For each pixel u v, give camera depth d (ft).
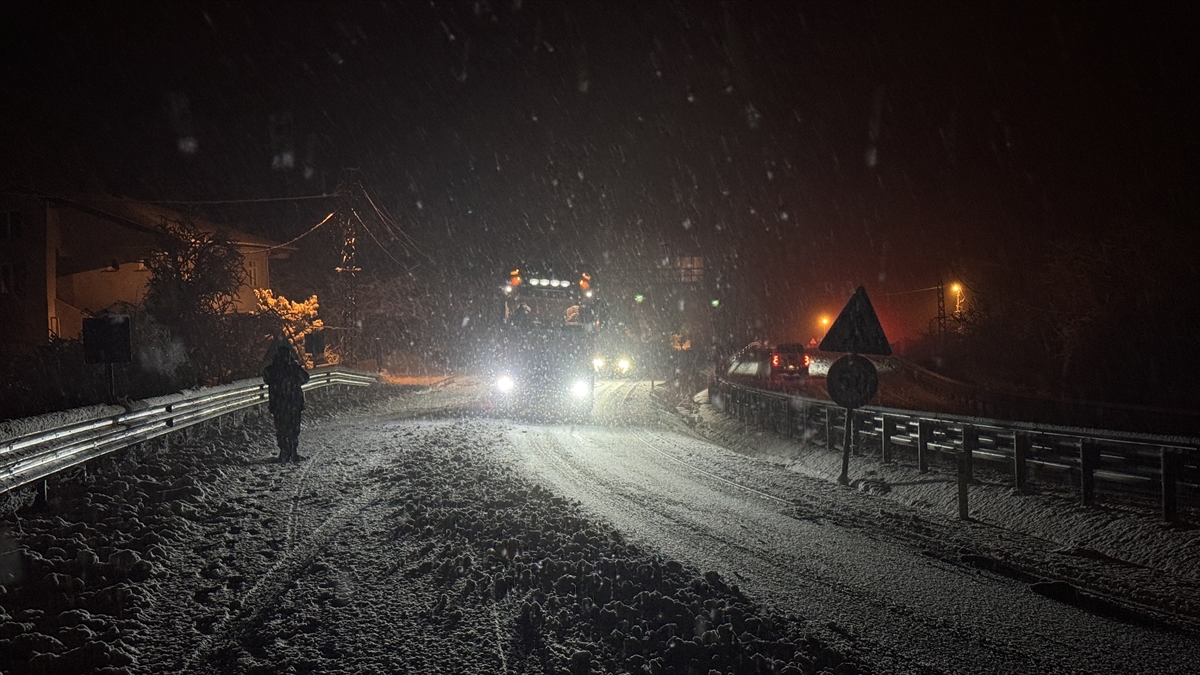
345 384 101.09
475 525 29.25
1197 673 18.51
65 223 106.32
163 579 22.86
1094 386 107.34
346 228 127.44
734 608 20.99
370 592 22.44
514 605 21.52
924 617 22.02
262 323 107.34
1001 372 136.36
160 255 89.97
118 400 38.52
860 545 30.27
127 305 77.71
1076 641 20.39
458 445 52.85
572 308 83.92
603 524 30.37
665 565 24.71
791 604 22.82
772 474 47.75
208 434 50.88
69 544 24.99
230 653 18.10
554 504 33.45
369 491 36.52
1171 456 30.78
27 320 96.48
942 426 43.55
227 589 22.39
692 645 18.57
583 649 18.61
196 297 85.97
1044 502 35.45
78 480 33.73
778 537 31.17
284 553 26.02
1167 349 100.42
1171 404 94.17
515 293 83.30
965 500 36.52
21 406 43.57
